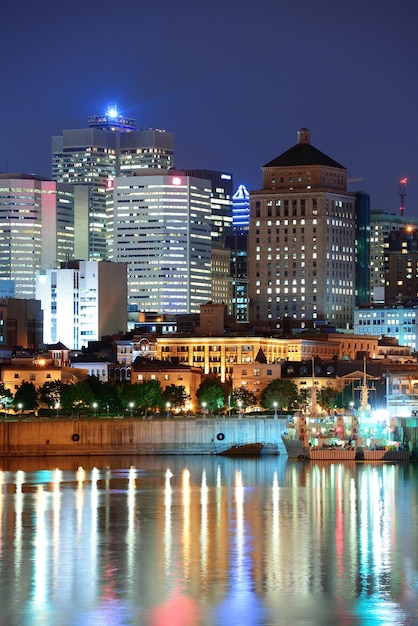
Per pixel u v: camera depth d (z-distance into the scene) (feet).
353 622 650.84
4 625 647.97
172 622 651.66
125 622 652.07
